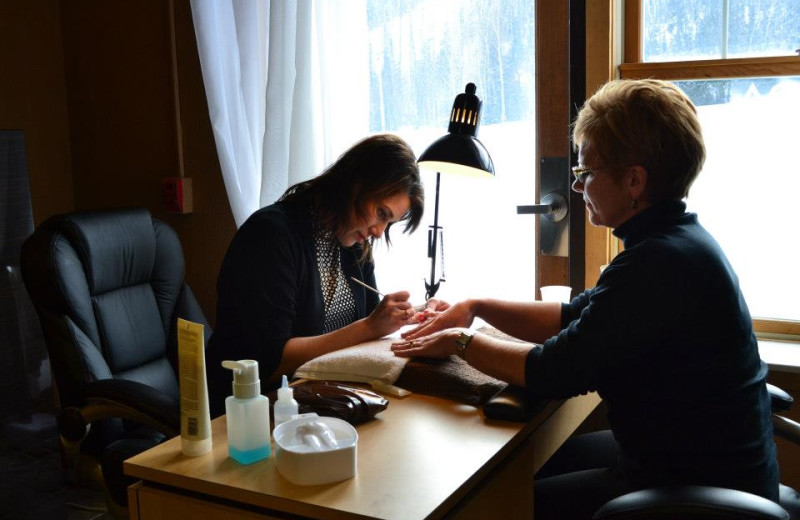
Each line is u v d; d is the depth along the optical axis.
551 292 2.06
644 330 1.38
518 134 2.38
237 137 2.63
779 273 2.21
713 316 1.40
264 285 1.82
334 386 1.50
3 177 2.58
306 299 1.94
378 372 1.61
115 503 1.91
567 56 2.28
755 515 1.18
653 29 2.28
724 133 2.21
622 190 1.50
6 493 2.54
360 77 2.46
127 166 2.98
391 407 1.52
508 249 2.44
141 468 1.27
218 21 2.61
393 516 1.10
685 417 1.42
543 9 2.28
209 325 2.63
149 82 2.89
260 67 2.55
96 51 2.97
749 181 2.21
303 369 1.68
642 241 1.45
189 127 2.84
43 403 2.66
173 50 2.81
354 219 1.89
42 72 2.98
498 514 1.35
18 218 2.62
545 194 2.34
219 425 1.46
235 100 2.62
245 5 2.54
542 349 1.49
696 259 1.40
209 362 1.87
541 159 2.34
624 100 1.48
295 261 1.89
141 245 2.27
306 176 2.48
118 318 2.18
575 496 1.56
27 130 2.94
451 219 2.48
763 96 2.16
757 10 2.15
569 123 2.29
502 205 2.43
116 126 2.98
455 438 1.37
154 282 2.34
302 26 2.40
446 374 1.58
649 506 1.22
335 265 2.02
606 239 2.29
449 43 2.40
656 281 1.38
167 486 1.29
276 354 1.82
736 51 2.19
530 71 2.34
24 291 2.63
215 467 1.26
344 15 2.41
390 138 1.88
